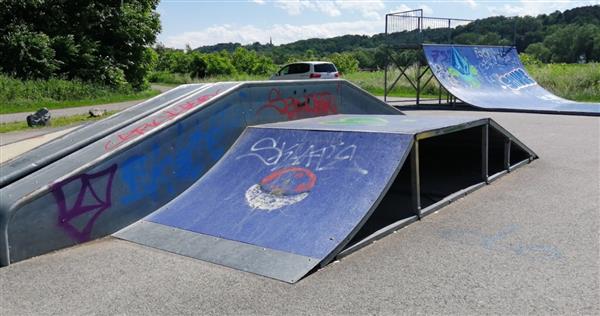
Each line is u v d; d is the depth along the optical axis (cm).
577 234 449
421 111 1684
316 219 446
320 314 314
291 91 721
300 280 367
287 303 331
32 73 2459
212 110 594
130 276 386
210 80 4803
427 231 473
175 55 5816
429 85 2495
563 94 2069
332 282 362
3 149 973
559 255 400
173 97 656
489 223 490
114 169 491
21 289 369
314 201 474
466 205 558
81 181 465
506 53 2153
